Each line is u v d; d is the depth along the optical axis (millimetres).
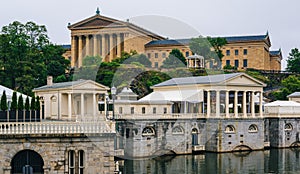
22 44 141000
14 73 139500
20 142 54000
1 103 67125
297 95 143000
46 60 153250
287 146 124062
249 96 127875
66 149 54469
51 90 92438
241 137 115938
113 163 55188
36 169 54719
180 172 82750
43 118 93500
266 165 93688
